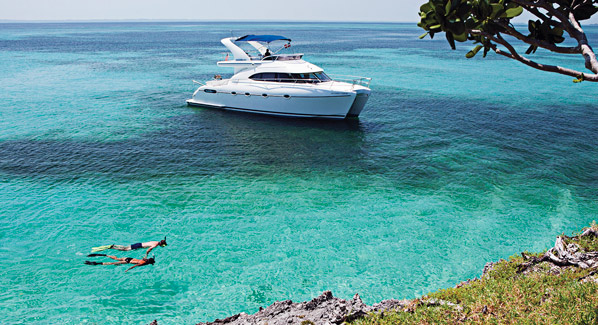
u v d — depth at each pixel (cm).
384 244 1443
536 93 4238
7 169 2095
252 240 1473
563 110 3453
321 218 1630
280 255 1385
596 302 738
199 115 3259
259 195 1844
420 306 866
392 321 812
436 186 1923
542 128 2880
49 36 15200
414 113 3353
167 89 4372
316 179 2027
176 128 2900
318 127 2920
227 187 1928
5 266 1295
